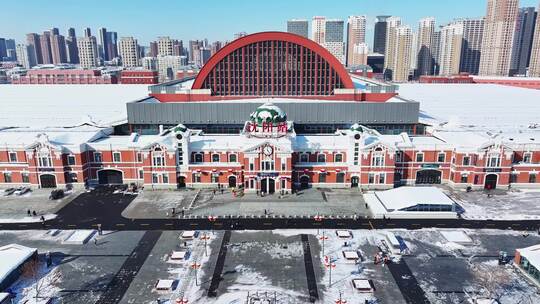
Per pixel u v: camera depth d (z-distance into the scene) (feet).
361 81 561.84
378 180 344.28
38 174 344.08
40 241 256.93
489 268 225.56
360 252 243.40
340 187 349.41
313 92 444.55
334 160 349.82
